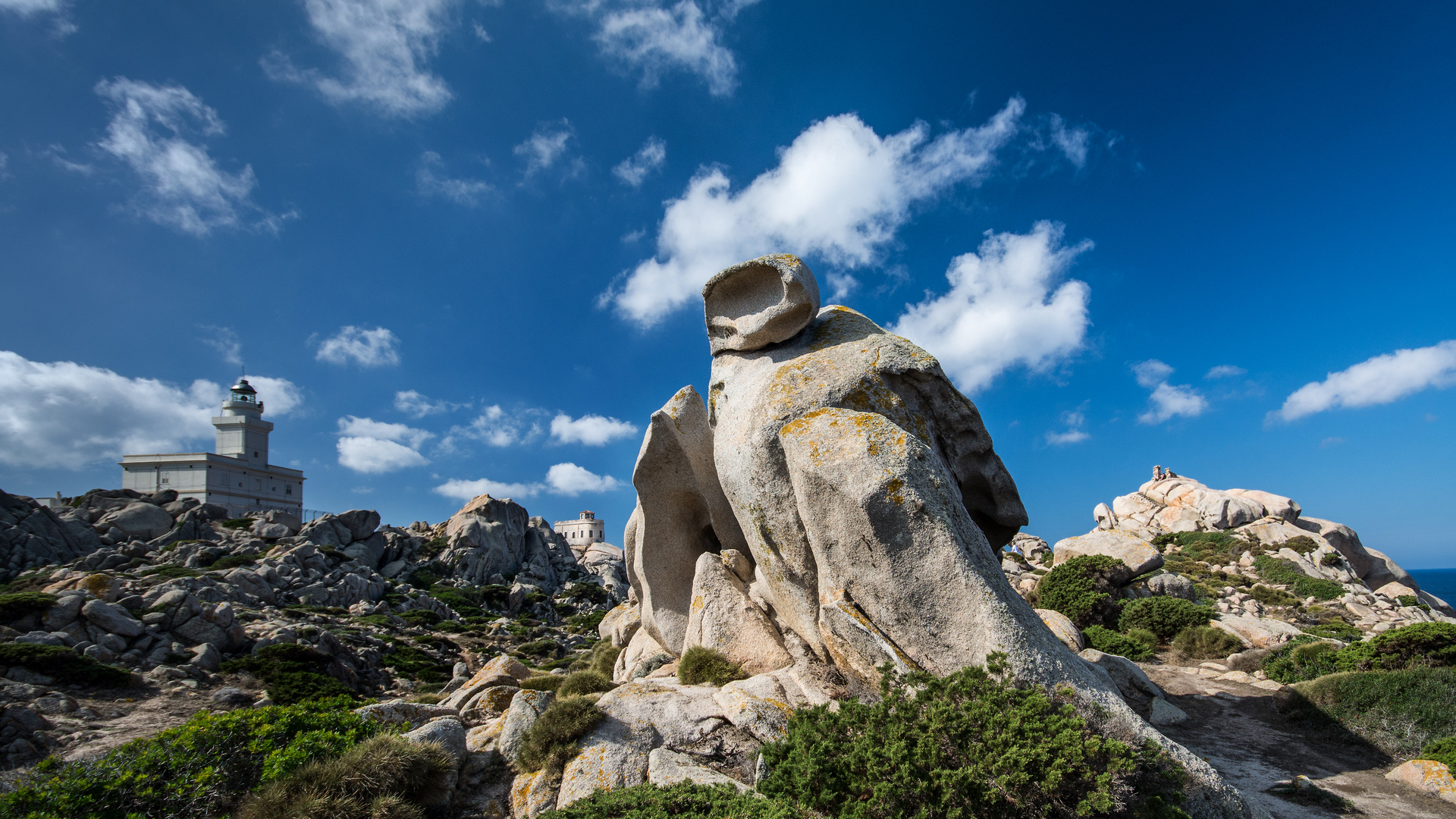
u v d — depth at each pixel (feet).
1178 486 176.35
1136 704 42.60
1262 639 60.95
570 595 234.79
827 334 38.88
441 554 234.38
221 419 285.64
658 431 42.98
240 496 273.13
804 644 35.63
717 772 26.76
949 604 27.09
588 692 35.96
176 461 262.06
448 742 29.55
